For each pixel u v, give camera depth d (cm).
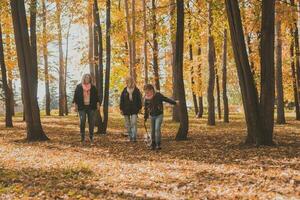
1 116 4400
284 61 3772
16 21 1838
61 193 840
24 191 858
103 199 793
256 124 1565
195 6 2073
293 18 1736
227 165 1155
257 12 1791
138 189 877
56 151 1475
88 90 1723
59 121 3184
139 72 3928
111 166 1158
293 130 2352
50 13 2964
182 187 888
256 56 3025
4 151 1466
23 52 1839
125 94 1802
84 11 2872
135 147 1603
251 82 1559
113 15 3192
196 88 3953
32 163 1200
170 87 4416
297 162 1176
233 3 1548
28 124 1847
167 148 1565
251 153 1373
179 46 1809
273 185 887
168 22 1944
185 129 1850
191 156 1349
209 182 935
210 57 2864
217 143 1694
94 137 1980
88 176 1016
